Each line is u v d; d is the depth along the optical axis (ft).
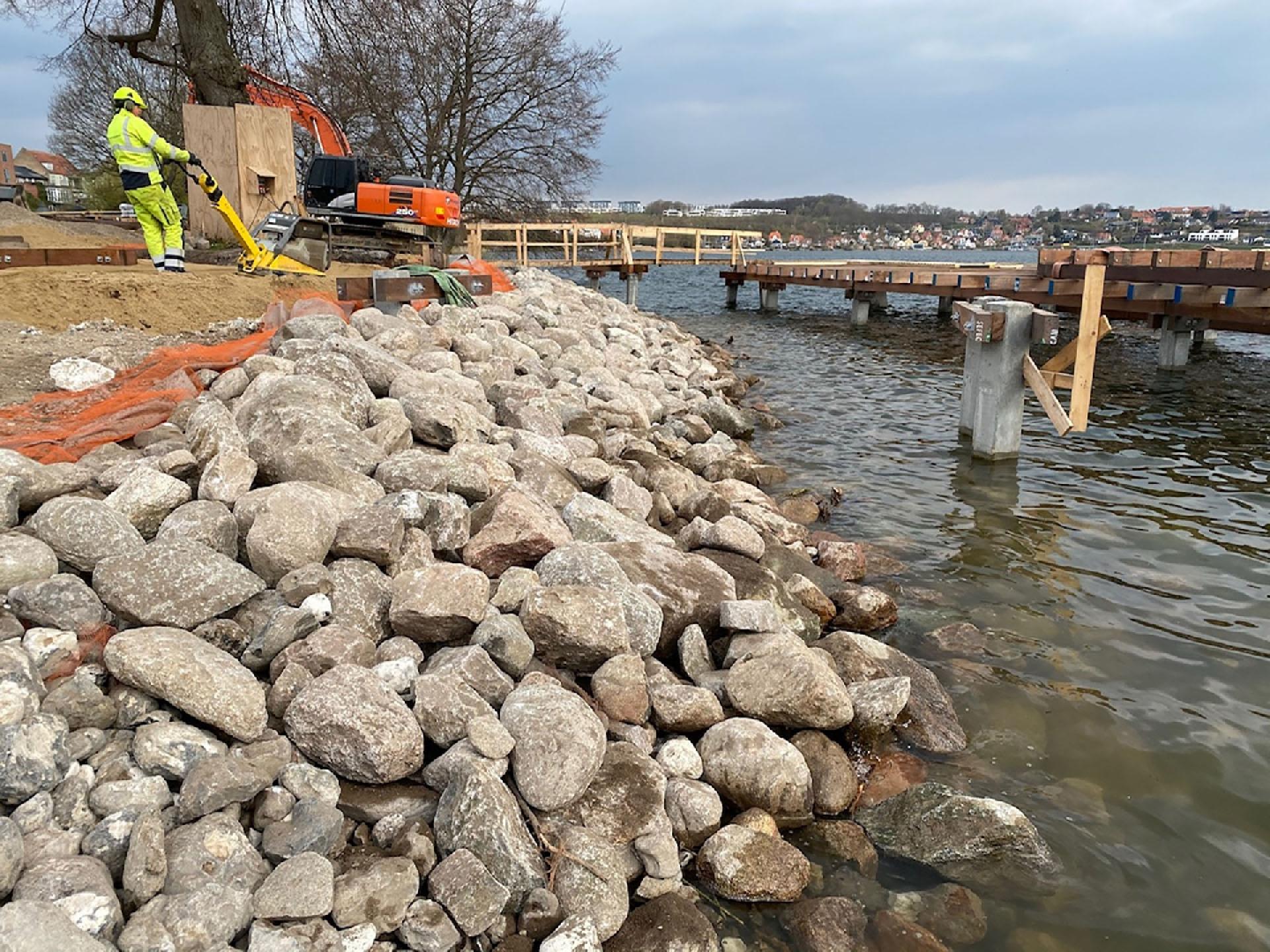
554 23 85.71
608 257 89.15
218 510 14.16
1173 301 43.60
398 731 11.16
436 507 15.71
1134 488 27.58
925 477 29.07
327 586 13.39
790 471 29.89
